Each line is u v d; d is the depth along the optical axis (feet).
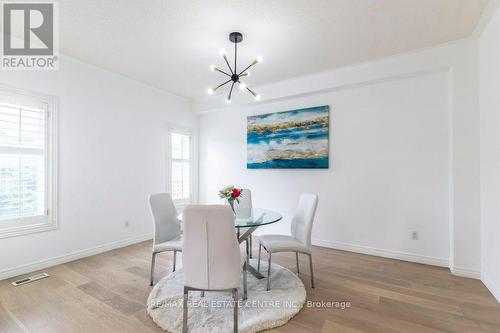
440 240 9.71
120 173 12.07
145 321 6.15
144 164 13.26
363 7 7.00
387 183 10.72
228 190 8.55
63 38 8.75
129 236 12.42
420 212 10.06
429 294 7.47
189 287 5.71
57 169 9.73
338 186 11.80
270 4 6.89
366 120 11.16
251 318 6.11
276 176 13.61
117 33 8.41
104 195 11.38
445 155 9.62
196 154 16.71
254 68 11.17
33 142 9.11
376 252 10.88
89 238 10.78
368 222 11.10
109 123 11.62
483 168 8.27
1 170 8.37
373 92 11.00
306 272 9.09
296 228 9.14
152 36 8.60
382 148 10.82
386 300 7.13
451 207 9.14
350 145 11.53
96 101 11.09
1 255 8.36
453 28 8.04
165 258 10.48
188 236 5.62
